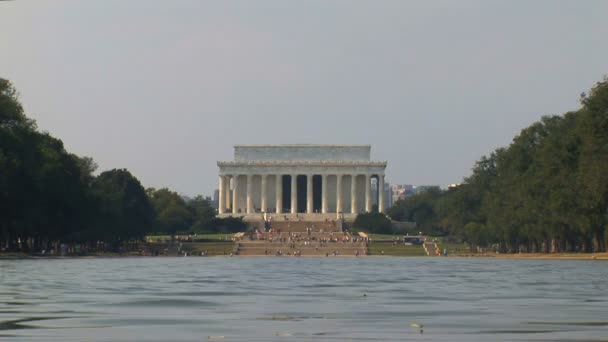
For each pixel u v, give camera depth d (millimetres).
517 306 60875
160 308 59156
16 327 46281
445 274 127875
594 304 62750
